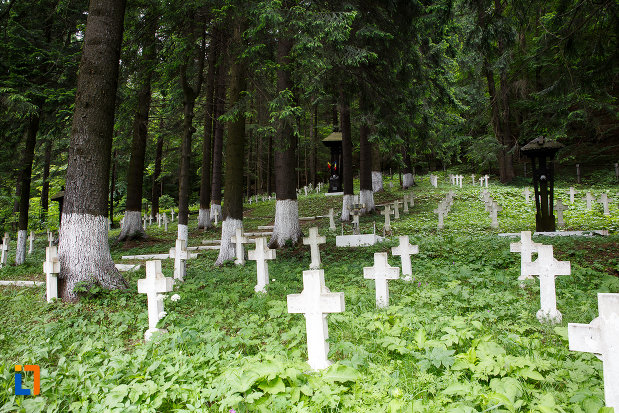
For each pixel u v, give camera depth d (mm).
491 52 11023
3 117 14312
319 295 4504
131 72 14109
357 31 12562
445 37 18672
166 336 5348
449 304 6395
